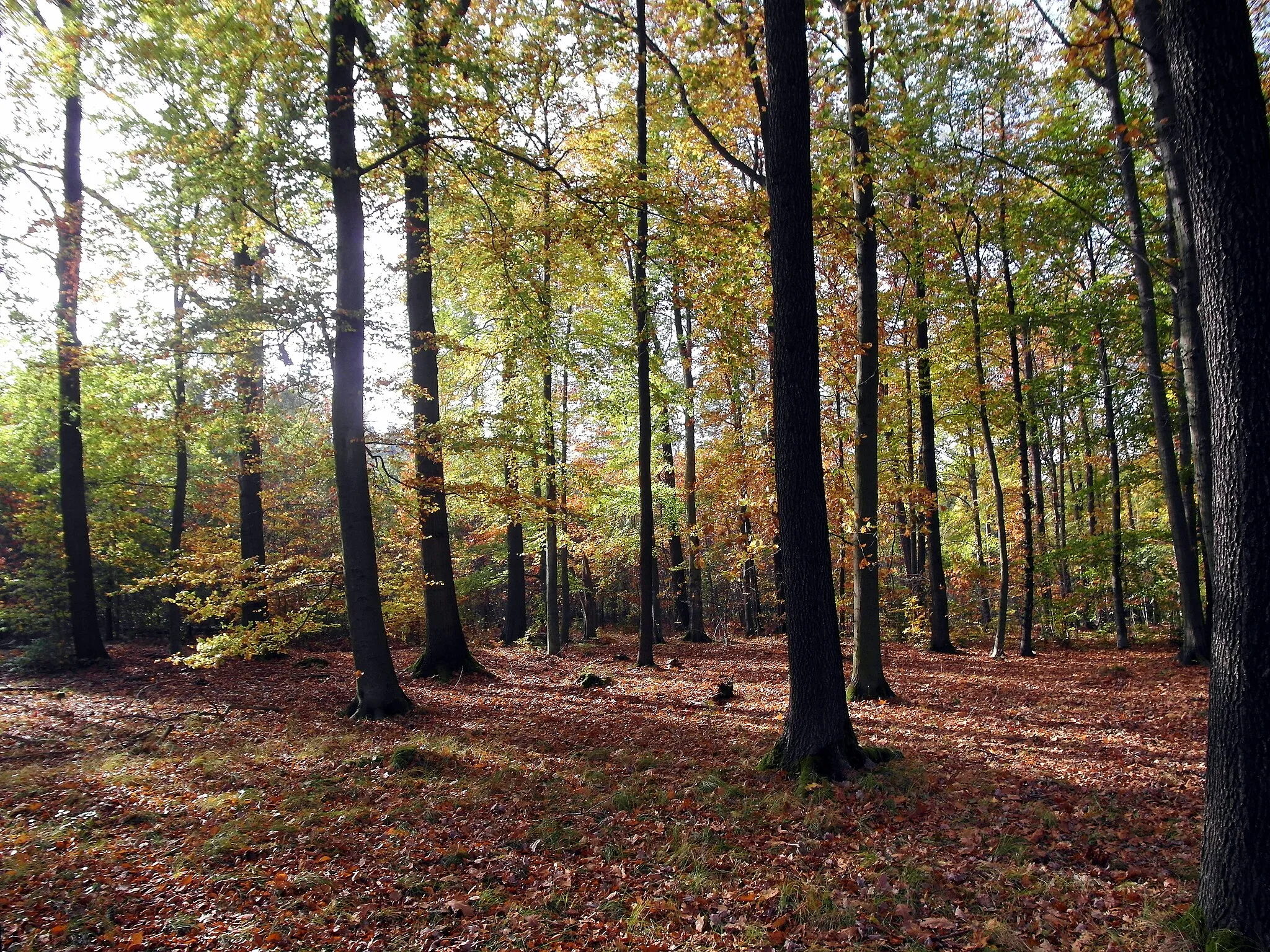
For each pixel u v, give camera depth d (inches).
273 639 407.8
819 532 283.7
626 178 427.2
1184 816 229.8
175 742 341.1
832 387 571.5
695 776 283.1
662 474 941.2
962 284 659.4
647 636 616.7
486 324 696.4
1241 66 141.6
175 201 458.9
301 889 191.2
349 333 392.5
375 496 589.0
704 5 371.6
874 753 288.8
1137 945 154.7
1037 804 243.0
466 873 202.7
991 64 517.0
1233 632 143.2
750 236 424.8
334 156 388.2
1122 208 610.9
